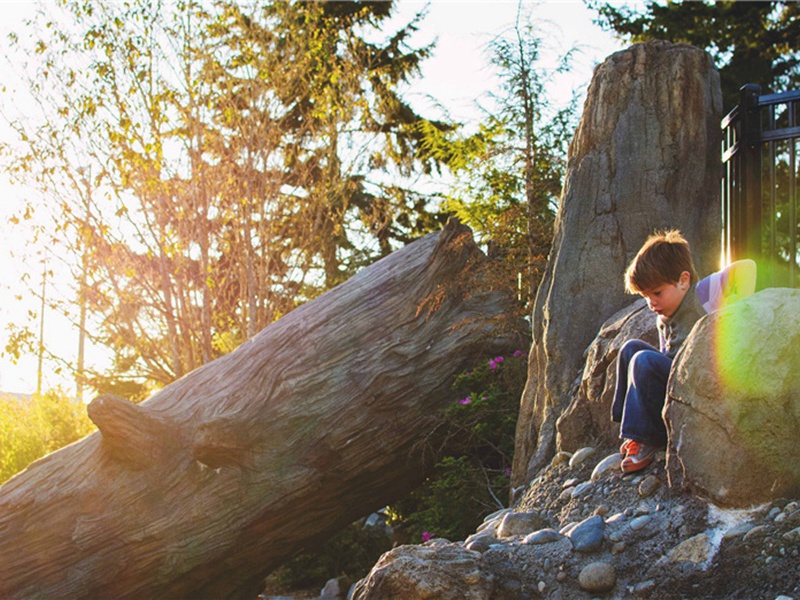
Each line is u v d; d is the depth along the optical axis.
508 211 7.89
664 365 4.05
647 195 6.07
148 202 12.98
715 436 3.60
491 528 4.49
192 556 7.68
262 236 13.69
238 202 13.49
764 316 3.57
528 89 7.92
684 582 3.43
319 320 8.23
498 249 8.30
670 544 3.62
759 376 3.52
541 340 6.05
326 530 8.34
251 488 7.70
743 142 5.79
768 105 5.75
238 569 8.09
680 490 3.80
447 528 7.35
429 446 8.03
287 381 7.94
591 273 5.91
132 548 7.61
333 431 7.90
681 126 6.21
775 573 3.25
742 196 5.79
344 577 9.74
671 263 4.10
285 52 14.01
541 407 5.84
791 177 5.59
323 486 8.00
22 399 16.45
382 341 8.14
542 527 4.27
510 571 3.72
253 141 13.68
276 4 13.93
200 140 12.98
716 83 6.40
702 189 6.17
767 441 3.51
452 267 8.28
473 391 8.09
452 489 7.55
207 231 13.12
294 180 15.77
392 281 8.39
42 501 7.73
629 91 6.31
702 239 6.12
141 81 12.57
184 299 12.98
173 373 13.13
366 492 8.27
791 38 17.66
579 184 6.20
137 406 7.66
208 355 13.01
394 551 3.77
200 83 13.08
